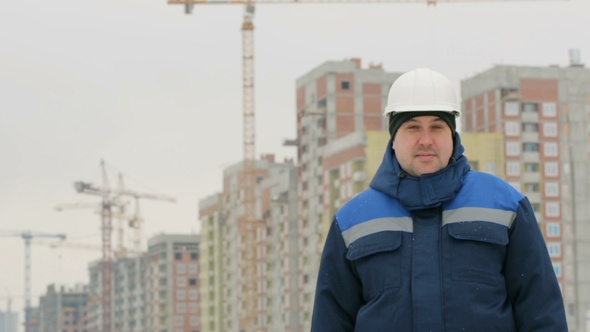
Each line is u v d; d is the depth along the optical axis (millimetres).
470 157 98125
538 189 98688
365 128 105062
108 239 171625
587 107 99562
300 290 109625
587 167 99062
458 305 3986
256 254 119625
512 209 4102
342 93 105438
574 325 98125
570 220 98750
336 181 100312
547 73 99125
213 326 138625
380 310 4090
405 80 4266
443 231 4090
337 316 4297
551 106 99375
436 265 4047
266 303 117875
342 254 4254
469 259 4035
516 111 98750
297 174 109312
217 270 137250
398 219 4152
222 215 135750
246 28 120938
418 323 4004
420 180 4125
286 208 111562
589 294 98312
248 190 121625
